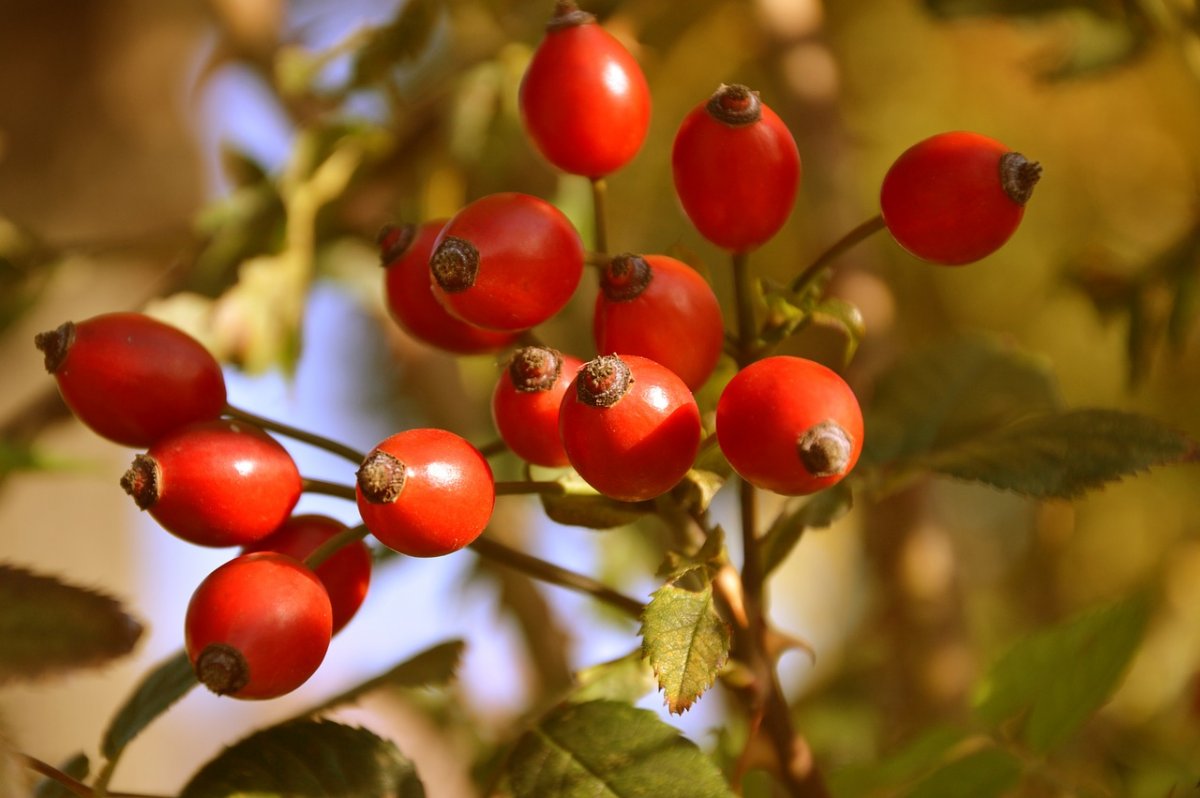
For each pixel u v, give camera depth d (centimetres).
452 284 29
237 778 30
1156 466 31
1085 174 62
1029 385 34
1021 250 61
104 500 54
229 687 28
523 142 41
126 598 31
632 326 29
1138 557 59
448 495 28
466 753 44
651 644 28
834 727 47
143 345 30
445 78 44
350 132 40
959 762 33
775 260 58
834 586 65
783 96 46
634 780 30
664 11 48
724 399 28
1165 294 38
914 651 40
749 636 31
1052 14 38
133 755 52
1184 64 38
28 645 31
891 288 62
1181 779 37
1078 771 39
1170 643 53
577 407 28
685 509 30
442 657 32
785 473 28
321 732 30
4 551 51
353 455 30
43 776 30
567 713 30
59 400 41
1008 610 62
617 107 31
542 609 46
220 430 29
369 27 40
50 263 43
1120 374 59
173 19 59
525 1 42
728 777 34
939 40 62
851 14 62
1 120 56
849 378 40
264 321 39
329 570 30
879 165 63
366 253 45
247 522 29
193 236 42
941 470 32
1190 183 54
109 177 57
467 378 50
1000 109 62
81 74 58
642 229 58
